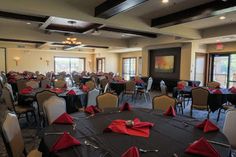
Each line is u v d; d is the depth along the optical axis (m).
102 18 4.79
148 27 5.83
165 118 2.32
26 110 3.99
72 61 15.76
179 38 7.83
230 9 3.97
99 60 15.47
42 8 4.06
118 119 2.22
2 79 7.35
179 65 9.06
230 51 7.81
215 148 1.51
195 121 2.23
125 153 1.30
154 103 3.16
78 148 1.48
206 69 8.75
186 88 5.47
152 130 1.90
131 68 13.53
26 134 3.58
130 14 5.38
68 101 3.90
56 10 4.23
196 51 8.32
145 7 4.76
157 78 9.83
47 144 1.56
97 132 1.82
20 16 5.62
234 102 4.67
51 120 2.61
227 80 8.12
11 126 1.78
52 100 2.75
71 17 4.48
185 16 4.86
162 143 1.60
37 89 4.86
